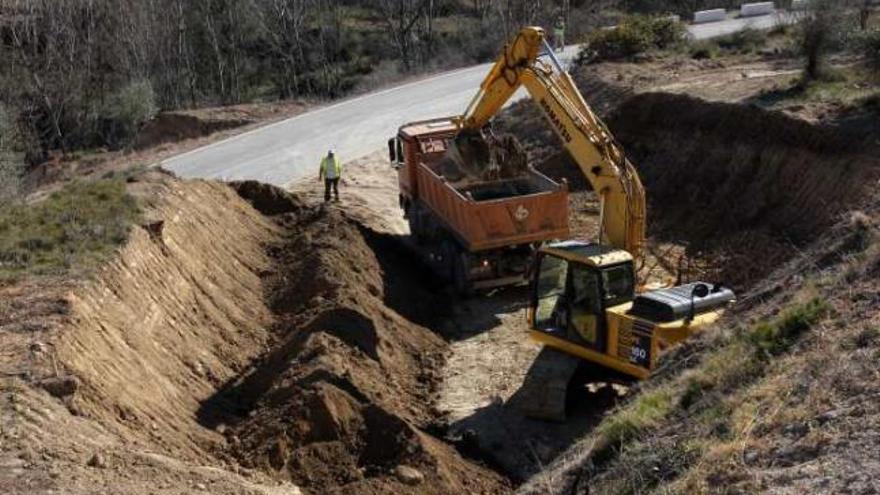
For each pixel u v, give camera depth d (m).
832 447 7.24
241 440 12.38
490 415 14.92
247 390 14.18
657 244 22.25
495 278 20.11
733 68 31.17
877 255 10.59
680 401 9.90
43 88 49.62
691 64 33.00
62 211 16.38
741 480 7.35
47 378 10.87
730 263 20.05
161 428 11.80
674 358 11.85
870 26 30.02
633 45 36.19
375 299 18.05
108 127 51.12
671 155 25.16
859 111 20.89
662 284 18.06
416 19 64.12
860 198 17.97
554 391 14.51
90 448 9.97
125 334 13.23
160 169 20.80
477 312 19.70
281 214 22.80
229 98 57.50
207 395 13.67
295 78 58.75
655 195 24.56
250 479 11.08
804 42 25.59
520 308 19.70
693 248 21.59
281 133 35.66
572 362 14.83
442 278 21.36
